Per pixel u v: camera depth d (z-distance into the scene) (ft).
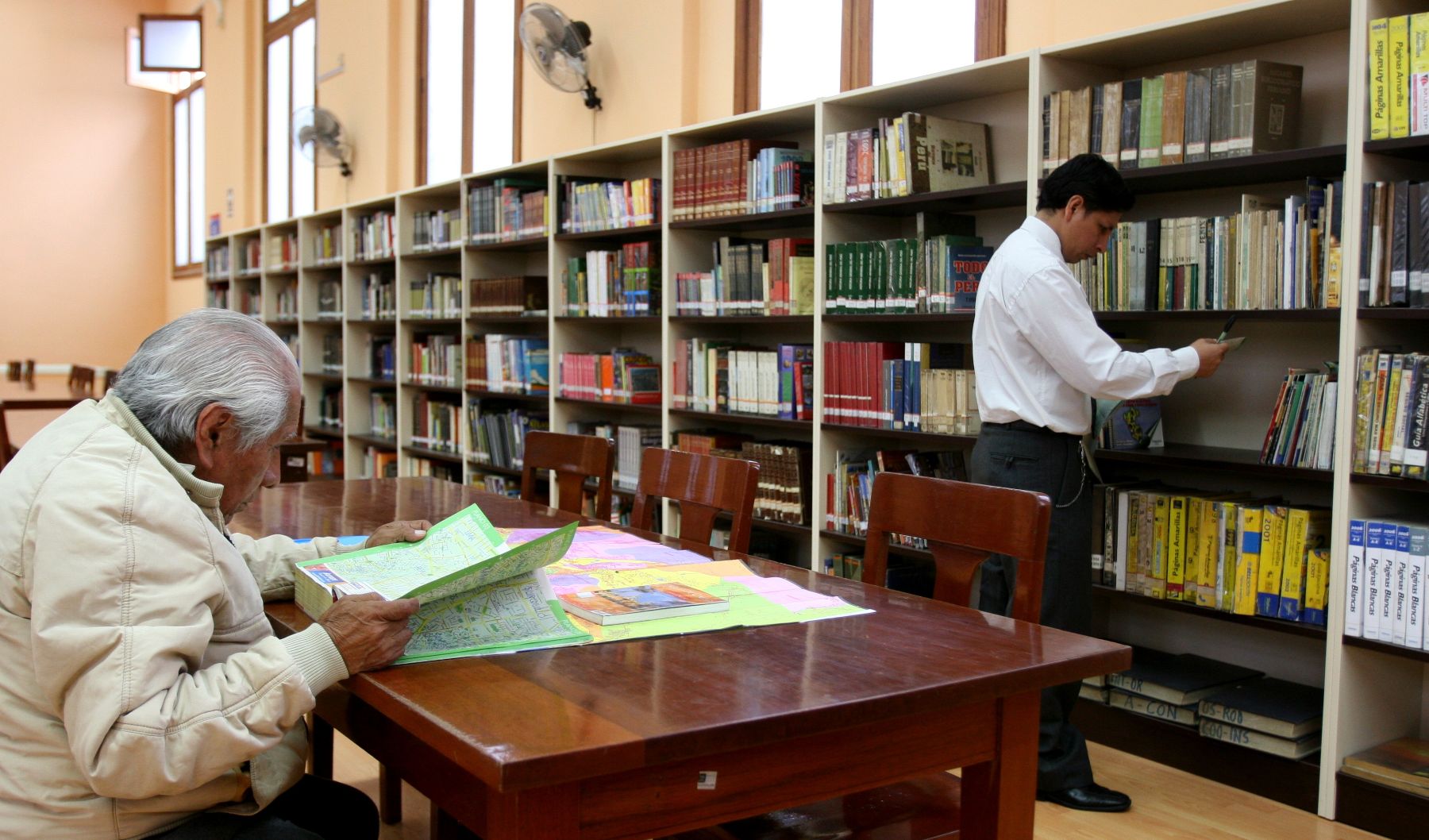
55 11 35.45
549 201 16.63
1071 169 8.72
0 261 34.73
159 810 4.09
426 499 8.62
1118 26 10.56
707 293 13.99
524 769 3.23
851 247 11.93
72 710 3.73
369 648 4.10
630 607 4.97
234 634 4.31
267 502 8.35
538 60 16.84
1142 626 11.02
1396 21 7.99
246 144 31.17
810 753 4.00
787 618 5.02
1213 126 9.13
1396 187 8.03
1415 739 9.00
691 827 3.77
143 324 37.29
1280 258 8.79
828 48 14.10
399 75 23.93
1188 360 8.54
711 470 7.84
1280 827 8.42
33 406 21.08
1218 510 9.25
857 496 11.97
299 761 4.69
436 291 20.17
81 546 3.77
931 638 4.75
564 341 16.83
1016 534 5.74
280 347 4.47
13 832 3.92
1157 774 9.55
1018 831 4.59
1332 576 8.43
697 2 15.75
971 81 11.18
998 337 8.73
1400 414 8.05
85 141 36.06
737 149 13.42
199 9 34.27
